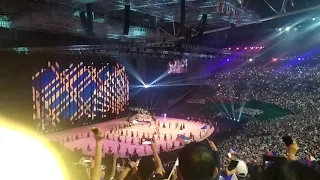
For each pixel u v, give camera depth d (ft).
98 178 13.60
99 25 88.43
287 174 11.37
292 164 11.68
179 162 12.68
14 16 76.48
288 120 157.38
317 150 90.48
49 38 112.98
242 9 80.12
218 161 13.80
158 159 20.38
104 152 126.00
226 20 90.74
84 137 148.97
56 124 155.02
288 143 17.61
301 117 158.71
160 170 19.98
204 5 74.64
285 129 138.82
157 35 96.53
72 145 134.31
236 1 75.25
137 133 154.51
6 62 113.50
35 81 133.49
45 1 71.56
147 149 132.98
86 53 134.82
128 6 70.03
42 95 140.36
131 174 21.27
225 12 73.05
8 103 113.70
